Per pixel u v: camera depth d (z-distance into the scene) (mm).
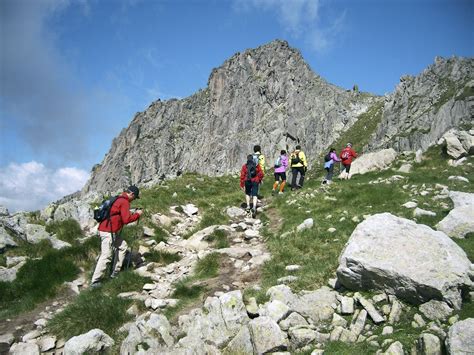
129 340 7102
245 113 181500
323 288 8109
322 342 6562
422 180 17328
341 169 26453
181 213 18266
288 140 147125
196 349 6586
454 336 5375
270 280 9180
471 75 61656
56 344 8148
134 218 11109
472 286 6648
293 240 11617
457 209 10156
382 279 7266
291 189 21516
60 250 12281
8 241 12344
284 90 177875
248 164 16828
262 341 6574
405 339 6004
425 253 7234
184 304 8805
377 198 14641
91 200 21359
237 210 17000
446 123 45094
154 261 12234
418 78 73625
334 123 134750
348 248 7875
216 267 10805
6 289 10523
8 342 8336
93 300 9281
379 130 73000
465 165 20703
